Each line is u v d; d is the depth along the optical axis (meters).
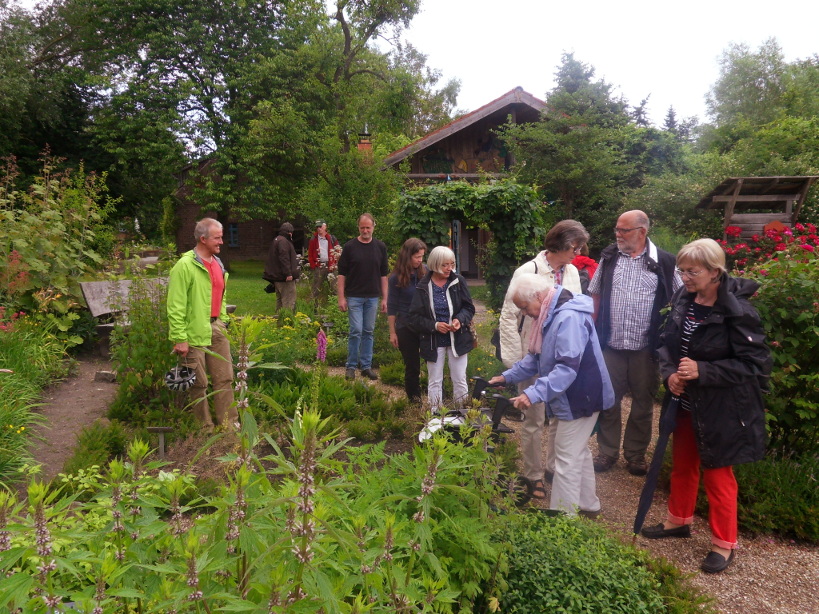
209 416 5.44
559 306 3.74
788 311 4.52
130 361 5.75
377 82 34.31
